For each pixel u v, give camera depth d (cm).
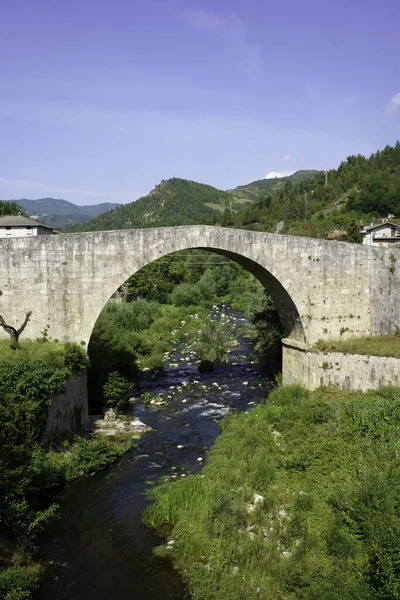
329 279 2517
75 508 1534
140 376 2981
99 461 1791
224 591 1083
